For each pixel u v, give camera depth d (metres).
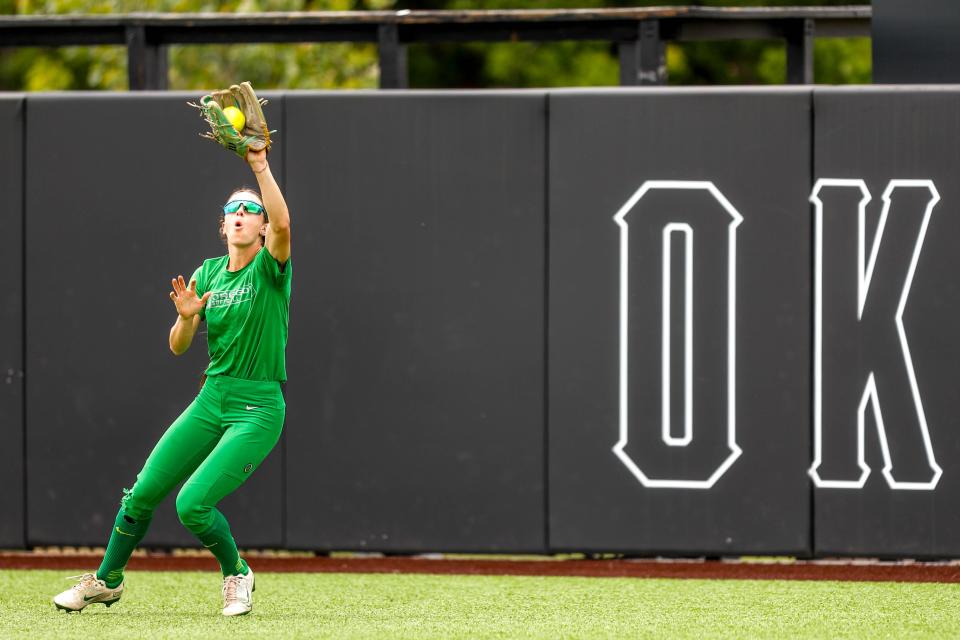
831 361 23.95
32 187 25.16
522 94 24.41
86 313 25.14
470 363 24.62
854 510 23.98
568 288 24.39
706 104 24.06
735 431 24.16
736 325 24.09
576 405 24.42
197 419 19.83
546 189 24.41
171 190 24.95
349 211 24.73
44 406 25.23
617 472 24.39
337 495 24.89
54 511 25.28
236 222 19.44
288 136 24.80
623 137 24.23
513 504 24.61
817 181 23.92
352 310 24.77
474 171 24.55
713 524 24.23
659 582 23.97
